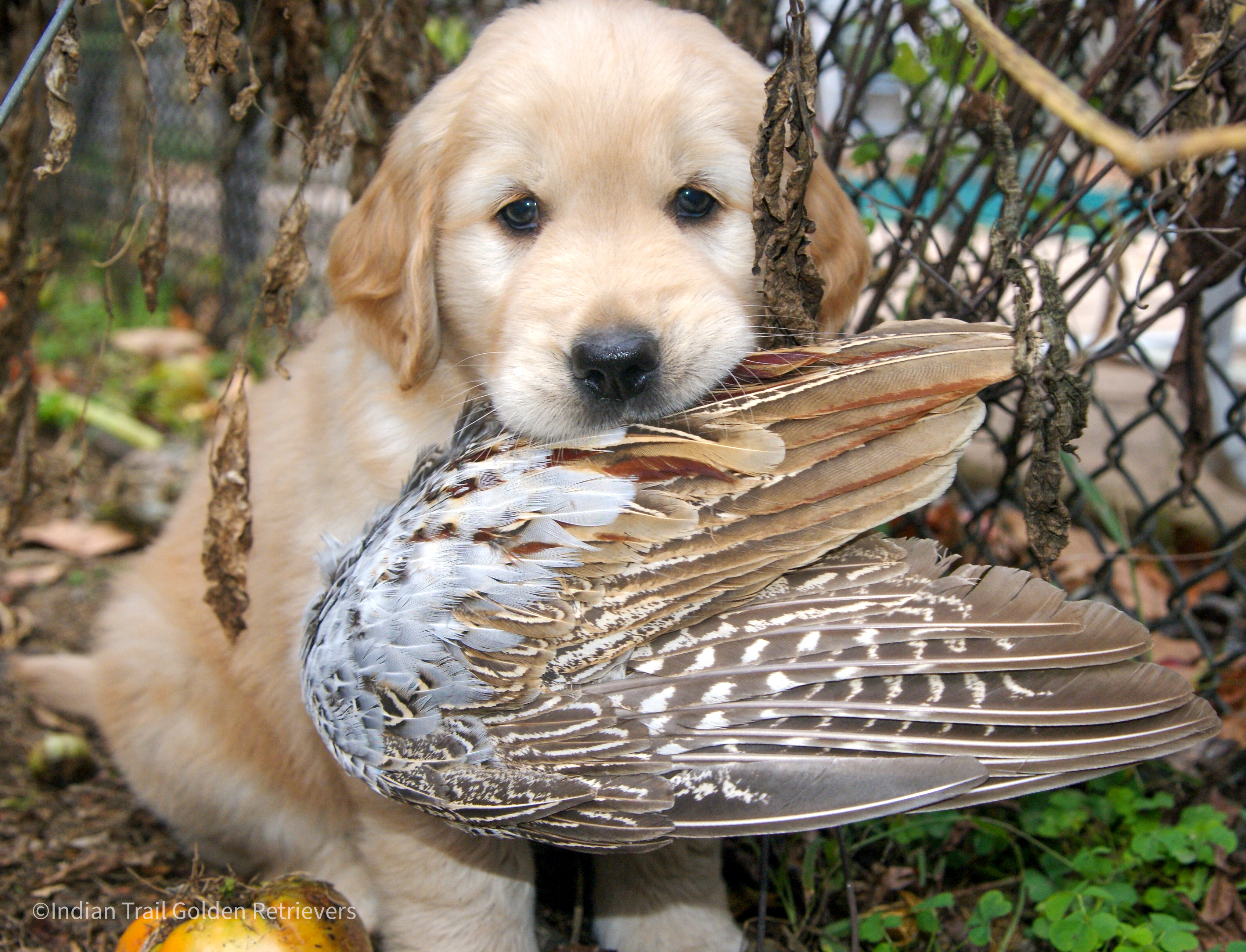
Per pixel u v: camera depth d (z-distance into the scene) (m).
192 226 1.25
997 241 0.40
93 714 0.60
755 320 0.44
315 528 0.48
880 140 0.54
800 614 0.36
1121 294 0.50
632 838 0.36
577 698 0.36
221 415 0.50
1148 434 0.84
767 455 0.37
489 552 0.37
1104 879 0.49
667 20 0.46
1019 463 0.55
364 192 0.51
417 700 0.38
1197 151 0.25
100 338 1.14
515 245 0.45
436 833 0.44
